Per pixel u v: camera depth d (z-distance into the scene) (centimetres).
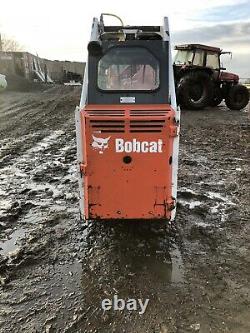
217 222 502
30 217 517
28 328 317
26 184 641
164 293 361
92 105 430
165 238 461
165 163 404
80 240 456
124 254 427
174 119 395
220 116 1409
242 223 499
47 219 509
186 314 333
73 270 397
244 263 409
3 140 967
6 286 371
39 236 464
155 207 417
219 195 593
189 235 468
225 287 369
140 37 476
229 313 334
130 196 414
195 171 711
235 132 1091
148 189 412
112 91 436
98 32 480
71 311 337
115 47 448
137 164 404
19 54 2741
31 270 397
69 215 522
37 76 3053
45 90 2556
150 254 427
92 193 414
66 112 1481
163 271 395
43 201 570
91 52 445
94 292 362
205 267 402
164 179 408
